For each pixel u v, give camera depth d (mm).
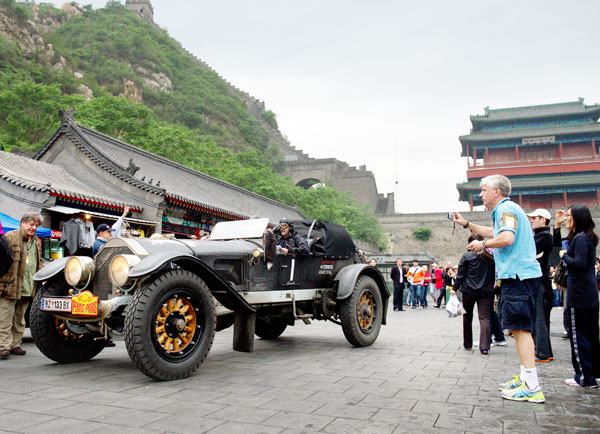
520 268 3316
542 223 5359
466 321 5691
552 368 4555
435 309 15461
